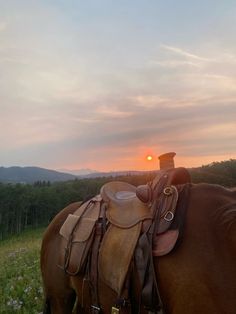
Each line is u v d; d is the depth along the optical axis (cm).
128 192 110
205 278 75
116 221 95
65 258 108
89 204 111
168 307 80
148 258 82
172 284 78
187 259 77
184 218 82
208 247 77
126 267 87
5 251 618
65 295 116
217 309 73
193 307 75
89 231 102
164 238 81
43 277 124
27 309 195
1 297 220
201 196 85
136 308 87
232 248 75
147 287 81
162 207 86
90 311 103
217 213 80
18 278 255
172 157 95
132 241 87
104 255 93
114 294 93
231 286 73
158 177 91
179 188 88
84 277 102
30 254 397
